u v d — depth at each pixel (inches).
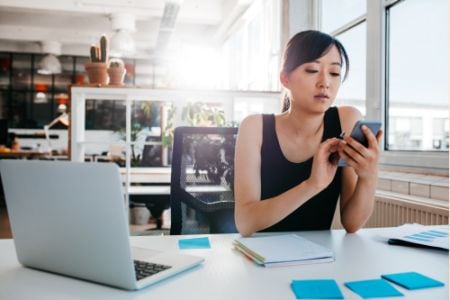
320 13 132.6
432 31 79.4
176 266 29.9
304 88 42.3
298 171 47.5
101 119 356.2
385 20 93.2
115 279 26.4
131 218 143.9
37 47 365.4
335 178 47.8
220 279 28.4
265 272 30.0
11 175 29.0
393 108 91.2
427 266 31.6
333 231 44.3
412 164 81.6
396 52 90.4
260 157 47.3
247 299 24.9
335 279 28.5
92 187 25.4
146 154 146.6
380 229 45.1
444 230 42.3
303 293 25.5
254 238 37.7
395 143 90.2
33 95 380.2
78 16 274.5
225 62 276.1
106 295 25.5
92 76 126.8
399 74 89.3
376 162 40.3
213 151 57.8
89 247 26.8
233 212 57.0
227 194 57.4
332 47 41.9
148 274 28.1
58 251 28.5
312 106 42.8
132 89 124.6
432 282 27.6
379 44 93.7
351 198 43.8
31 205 28.6
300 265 31.6
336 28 123.0
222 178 57.5
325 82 41.8
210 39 290.5
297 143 47.3
